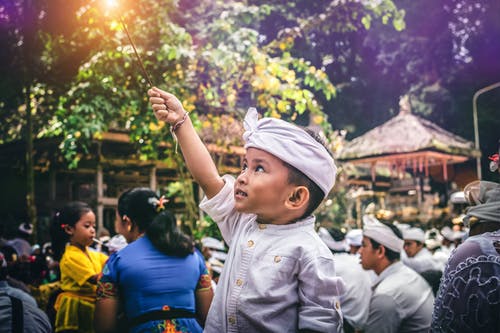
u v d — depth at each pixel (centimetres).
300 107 694
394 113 2547
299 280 166
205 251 588
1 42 864
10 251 441
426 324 349
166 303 269
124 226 319
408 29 2525
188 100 664
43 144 1229
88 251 393
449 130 2611
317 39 2041
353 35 2184
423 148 1594
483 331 168
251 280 165
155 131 677
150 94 190
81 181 1419
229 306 167
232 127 771
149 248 280
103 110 655
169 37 643
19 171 1424
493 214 183
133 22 641
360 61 2395
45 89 842
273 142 167
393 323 344
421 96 2583
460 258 176
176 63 662
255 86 680
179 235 287
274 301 163
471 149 1694
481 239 177
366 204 1997
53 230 393
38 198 1399
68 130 637
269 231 172
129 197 316
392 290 350
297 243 168
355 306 447
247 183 168
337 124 2384
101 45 658
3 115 1252
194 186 1356
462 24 2580
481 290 168
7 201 1436
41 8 734
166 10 652
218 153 807
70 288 365
